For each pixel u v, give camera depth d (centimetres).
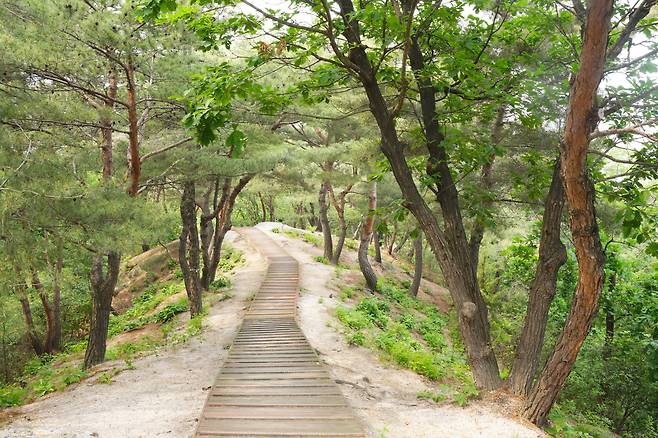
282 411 731
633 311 1341
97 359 1212
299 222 6300
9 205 787
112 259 1214
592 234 590
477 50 772
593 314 626
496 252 2081
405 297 2506
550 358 684
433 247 770
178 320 1789
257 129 1368
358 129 2173
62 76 1016
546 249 768
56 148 1074
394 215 768
